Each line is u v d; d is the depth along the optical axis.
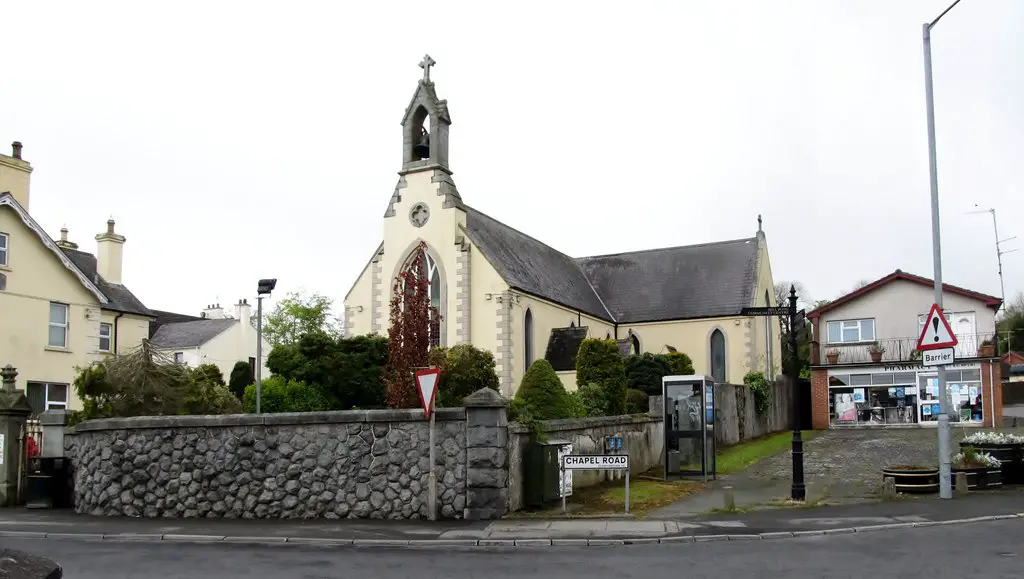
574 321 45.47
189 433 19.31
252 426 19.03
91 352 37.25
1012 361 68.19
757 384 40.00
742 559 12.97
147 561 13.45
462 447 18.14
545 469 19.06
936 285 20.06
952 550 13.23
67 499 21.00
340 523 17.58
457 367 29.08
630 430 25.81
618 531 15.94
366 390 29.31
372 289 42.06
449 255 40.25
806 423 45.66
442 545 15.05
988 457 21.16
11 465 21.41
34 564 6.29
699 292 49.75
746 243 51.44
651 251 54.34
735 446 33.94
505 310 38.97
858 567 12.06
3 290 33.56
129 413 22.78
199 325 59.94
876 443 33.03
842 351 43.34
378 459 18.42
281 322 75.31
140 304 44.69
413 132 42.31
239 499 18.83
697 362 47.94
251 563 13.23
